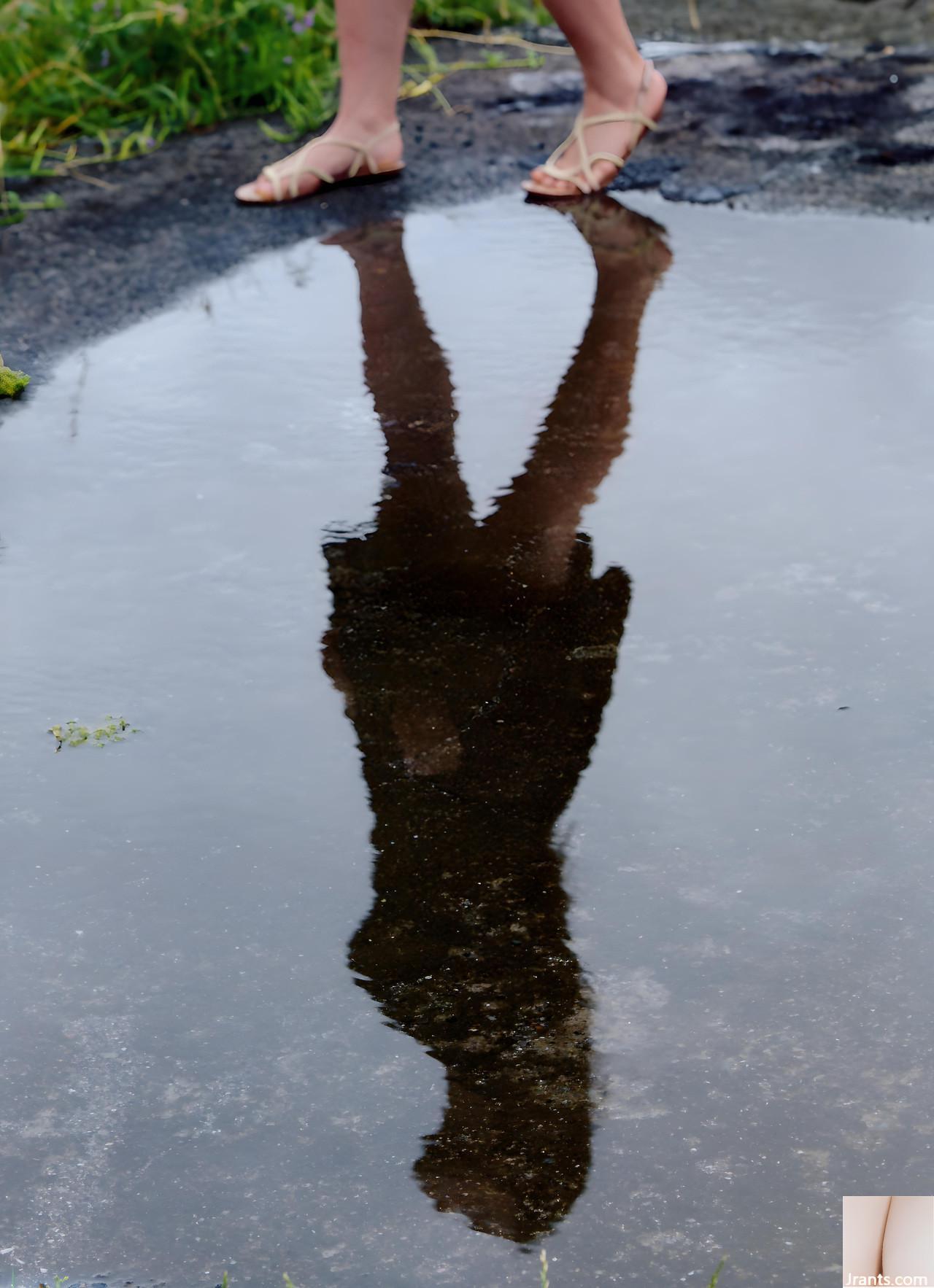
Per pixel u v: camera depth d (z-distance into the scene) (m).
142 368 2.67
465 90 4.17
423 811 1.60
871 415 2.36
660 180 3.44
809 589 1.93
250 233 3.27
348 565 2.06
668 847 1.53
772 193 3.30
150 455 2.38
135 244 3.22
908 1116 1.22
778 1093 1.25
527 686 1.79
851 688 1.74
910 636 1.83
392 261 3.10
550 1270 1.11
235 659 1.87
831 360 2.55
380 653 1.87
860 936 1.40
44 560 2.09
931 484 2.15
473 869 1.51
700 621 1.89
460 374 2.60
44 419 2.50
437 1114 1.25
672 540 2.07
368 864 1.53
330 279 3.03
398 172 3.58
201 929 1.46
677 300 2.83
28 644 1.91
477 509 2.18
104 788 1.66
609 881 1.49
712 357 2.60
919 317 2.68
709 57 4.26
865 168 3.41
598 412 2.44
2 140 3.81
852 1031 1.30
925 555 1.98
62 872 1.53
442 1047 1.32
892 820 1.54
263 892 1.50
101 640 1.91
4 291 2.99
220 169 3.66
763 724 1.70
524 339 2.71
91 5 4.14
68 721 1.77
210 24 4.11
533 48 4.52
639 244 3.10
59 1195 1.19
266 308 2.90
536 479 2.25
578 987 1.37
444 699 1.78
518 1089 1.27
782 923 1.42
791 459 2.25
